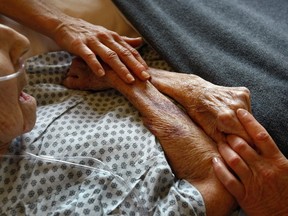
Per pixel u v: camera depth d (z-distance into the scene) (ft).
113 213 2.78
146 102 3.27
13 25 3.74
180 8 4.03
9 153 3.05
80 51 3.44
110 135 3.11
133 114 3.33
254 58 3.64
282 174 2.83
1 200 2.88
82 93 3.60
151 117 3.19
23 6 3.62
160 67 3.93
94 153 3.02
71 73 3.66
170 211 2.73
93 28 3.61
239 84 3.49
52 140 3.11
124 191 2.86
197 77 3.44
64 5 3.96
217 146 3.08
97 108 3.48
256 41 3.77
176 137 3.08
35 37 3.76
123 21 4.16
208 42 3.82
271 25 4.00
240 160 2.85
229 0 4.28
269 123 3.25
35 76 3.63
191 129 3.14
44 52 3.78
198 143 3.06
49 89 3.58
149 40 3.85
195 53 3.70
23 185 2.91
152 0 4.09
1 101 2.70
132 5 4.01
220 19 3.98
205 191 2.85
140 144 3.08
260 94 3.40
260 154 2.92
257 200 2.85
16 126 2.82
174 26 3.88
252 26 3.95
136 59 3.50
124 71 3.35
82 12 4.00
